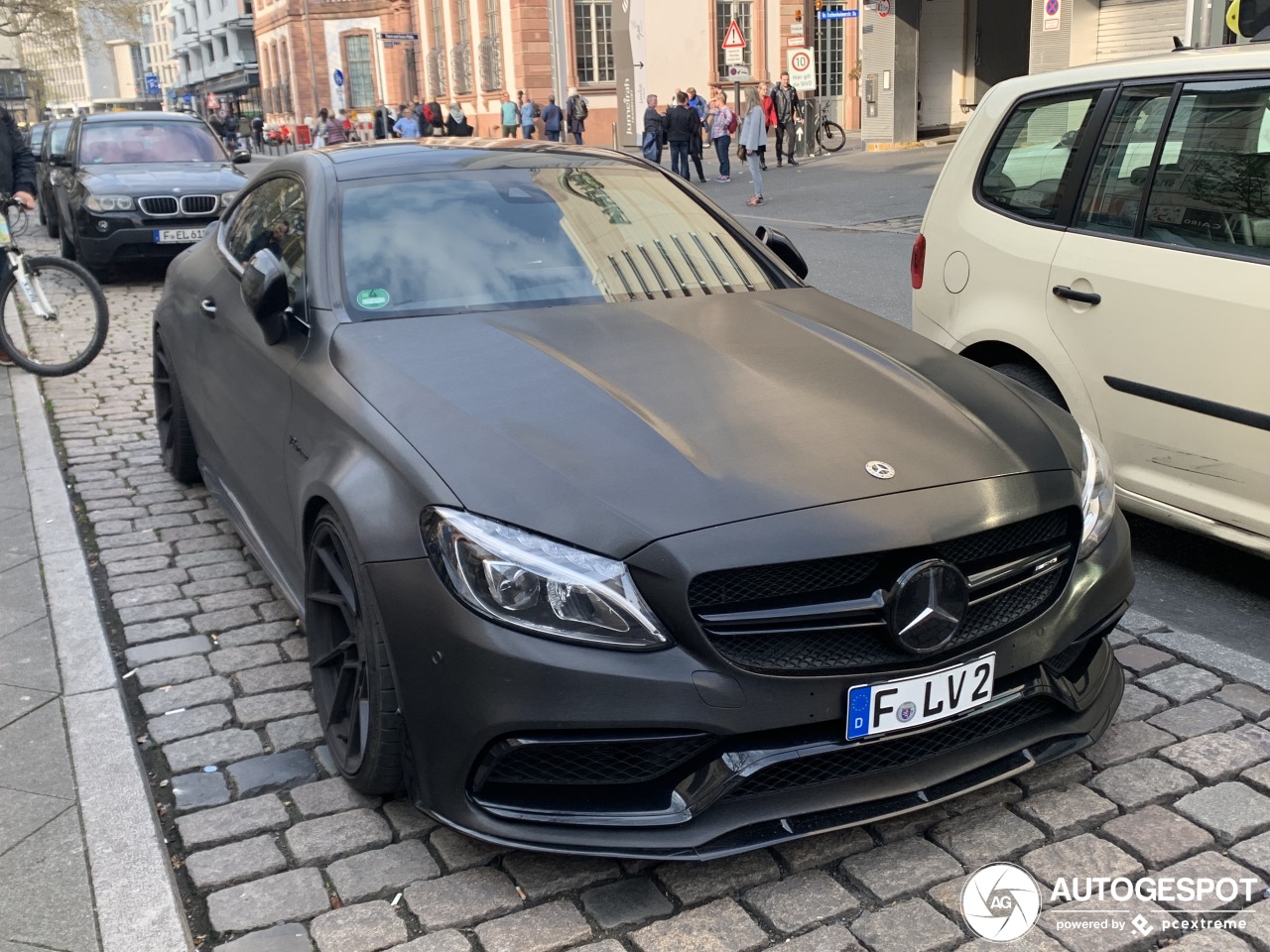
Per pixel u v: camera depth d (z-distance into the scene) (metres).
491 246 3.80
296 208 4.07
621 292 3.75
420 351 3.24
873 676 2.55
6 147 7.55
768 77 36.34
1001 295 4.76
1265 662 3.68
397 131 32.53
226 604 4.34
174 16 92.62
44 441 6.22
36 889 2.72
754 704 2.49
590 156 4.48
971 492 2.70
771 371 3.17
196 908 2.70
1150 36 17.45
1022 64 26.23
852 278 10.52
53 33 53.41
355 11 54.56
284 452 3.46
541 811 2.59
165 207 11.99
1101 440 4.41
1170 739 3.27
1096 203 4.44
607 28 36.53
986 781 2.77
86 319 7.77
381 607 2.66
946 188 5.12
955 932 2.55
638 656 2.46
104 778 3.15
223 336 4.28
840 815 2.64
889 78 24.70
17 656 3.87
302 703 3.58
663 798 2.58
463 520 2.57
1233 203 3.99
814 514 2.56
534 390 2.97
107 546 4.94
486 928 2.58
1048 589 2.86
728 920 2.60
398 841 2.90
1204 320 3.97
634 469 2.64
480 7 39.19
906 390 3.12
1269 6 7.48
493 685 2.49
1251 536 3.96
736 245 4.20
